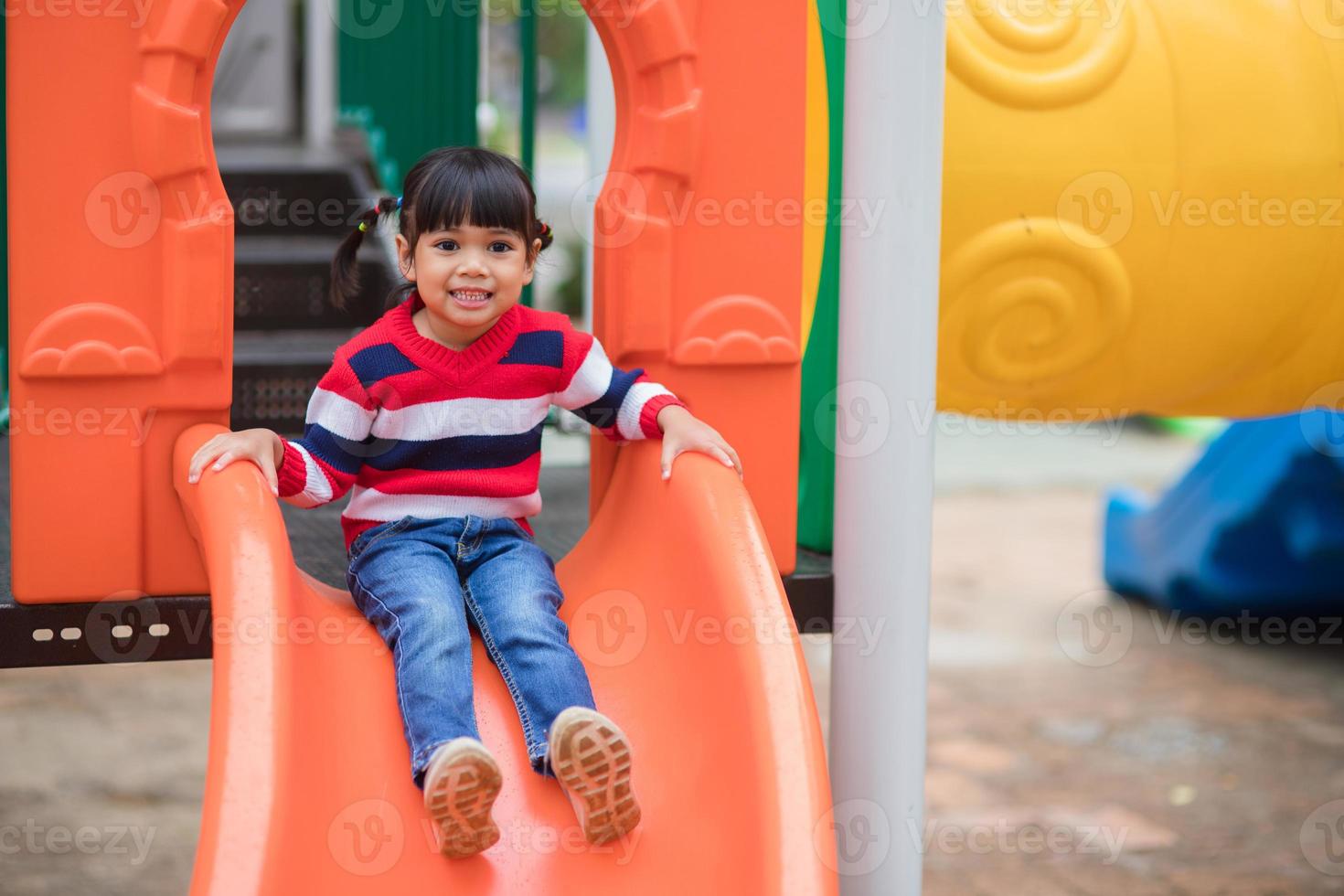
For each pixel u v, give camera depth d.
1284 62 2.61
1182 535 5.77
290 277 4.16
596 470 2.35
